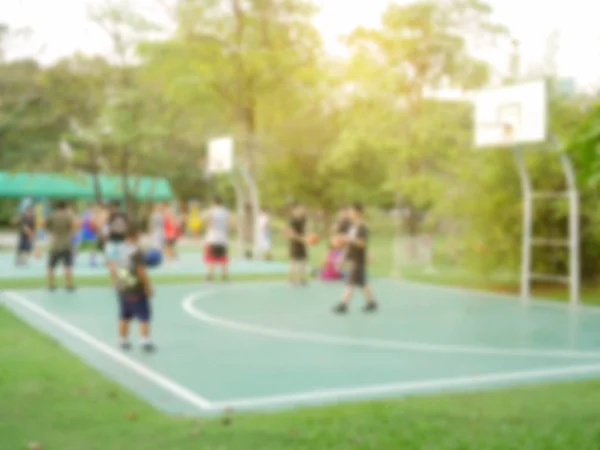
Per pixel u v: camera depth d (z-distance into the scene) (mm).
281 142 41281
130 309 9727
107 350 9812
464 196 18344
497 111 16734
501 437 5750
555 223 17812
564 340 10969
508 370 8797
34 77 38812
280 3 32000
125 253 9625
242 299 15758
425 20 26938
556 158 16844
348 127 28812
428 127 25469
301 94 34375
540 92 15812
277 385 7891
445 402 6969
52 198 42719
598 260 18109
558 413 6535
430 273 22391
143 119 37781
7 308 13555
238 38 32062
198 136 39281
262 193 45156
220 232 19516
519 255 17844
